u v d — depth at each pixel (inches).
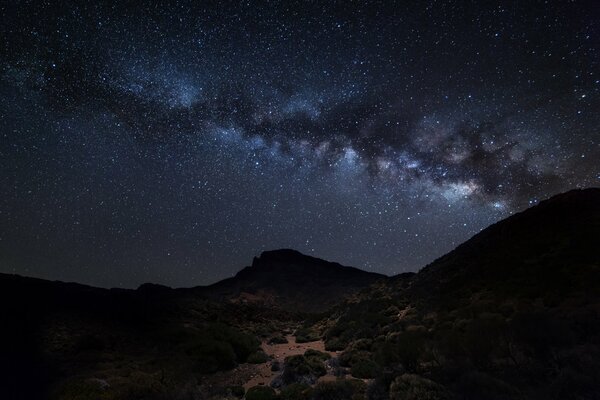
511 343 419.8
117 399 430.3
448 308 870.4
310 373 555.8
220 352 722.2
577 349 382.3
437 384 346.0
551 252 999.6
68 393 442.9
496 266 1083.9
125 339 776.9
